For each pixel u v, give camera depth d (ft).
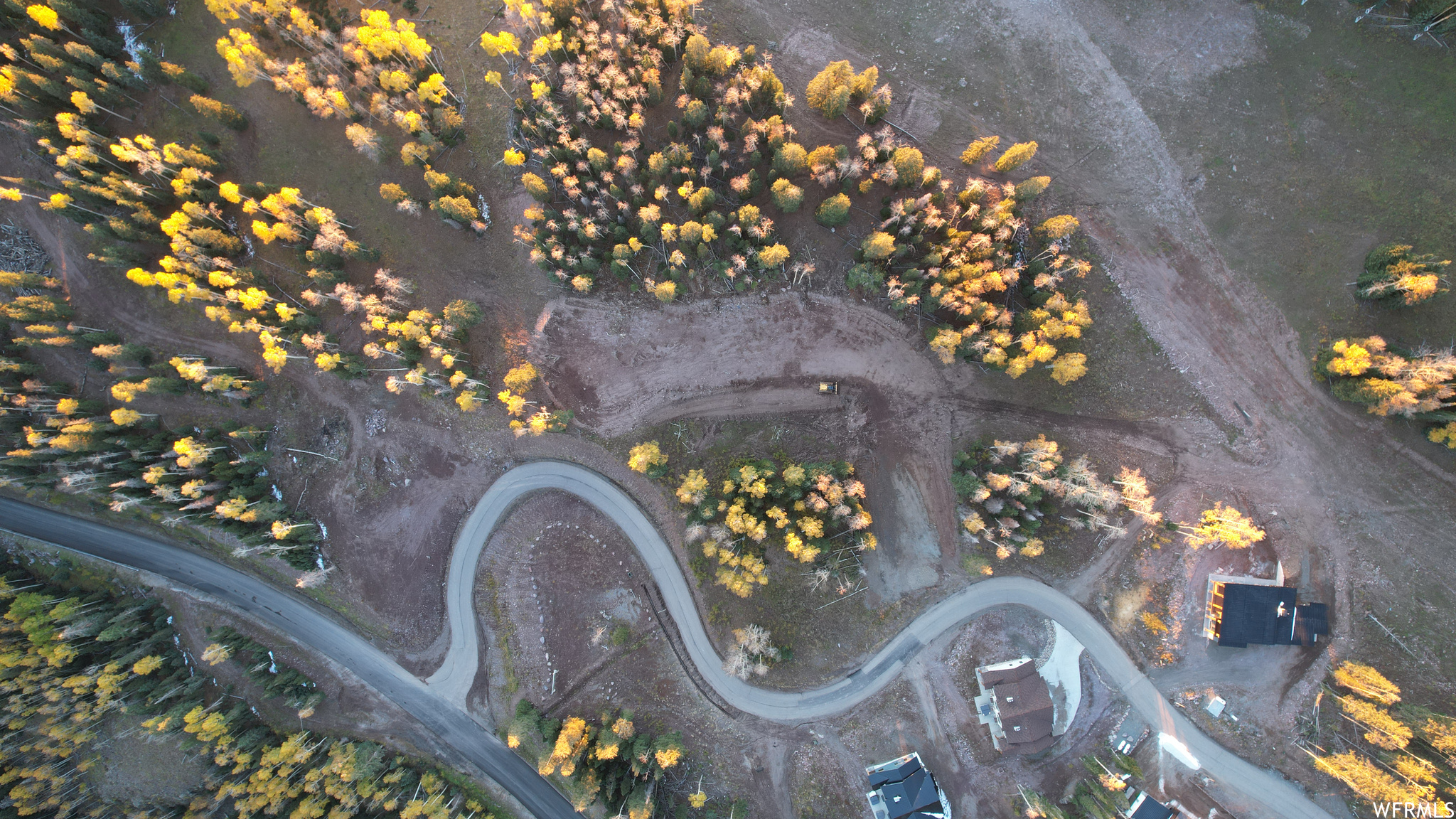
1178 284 163.43
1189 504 164.96
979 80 167.63
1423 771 141.79
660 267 171.22
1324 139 157.58
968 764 171.63
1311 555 160.56
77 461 167.73
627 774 168.14
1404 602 155.74
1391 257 145.89
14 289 172.86
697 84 159.84
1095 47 164.86
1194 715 165.78
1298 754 160.25
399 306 175.42
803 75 171.63
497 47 157.58
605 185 168.96
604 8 161.48
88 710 171.12
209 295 159.33
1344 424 157.69
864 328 170.71
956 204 161.99
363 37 152.46
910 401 171.63
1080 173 165.07
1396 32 153.89
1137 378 165.78
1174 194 162.91
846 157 156.15
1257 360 161.17
